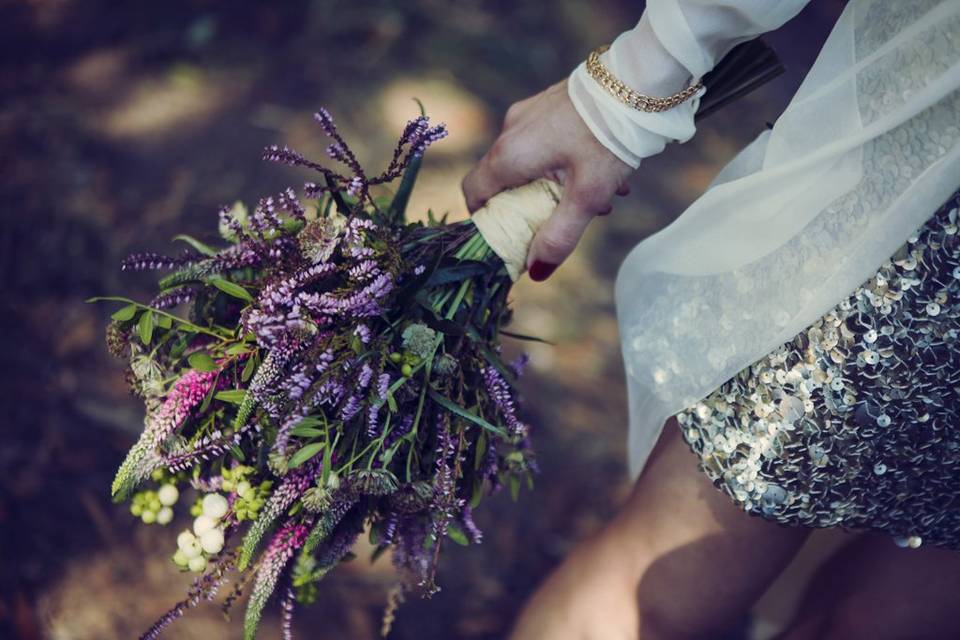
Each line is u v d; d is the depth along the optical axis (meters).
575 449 1.29
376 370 0.79
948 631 0.90
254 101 1.62
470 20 1.90
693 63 0.80
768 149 0.81
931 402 0.78
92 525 1.13
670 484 0.89
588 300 1.47
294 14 1.79
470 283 0.84
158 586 1.10
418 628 1.13
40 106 1.53
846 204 0.78
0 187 1.38
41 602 1.07
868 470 0.80
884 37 0.77
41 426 1.18
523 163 0.84
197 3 1.78
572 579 0.93
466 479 0.84
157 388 0.80
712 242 0.83
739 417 0.81
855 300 0.78
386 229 0.81
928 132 0.76
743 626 1.17
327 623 1.11
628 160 0.83
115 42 1.69
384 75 1.73
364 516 0.82
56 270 1.31
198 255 0.83
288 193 0.81
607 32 1.99
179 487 0.87
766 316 0.80
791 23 2.17
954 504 0.81
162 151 1.49
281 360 0.76
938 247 0.76
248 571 0.90
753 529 0.87
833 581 0.96
